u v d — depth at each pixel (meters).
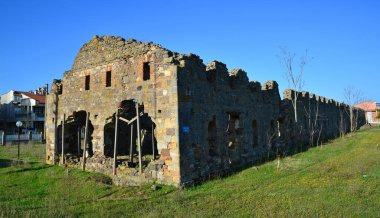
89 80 21.39
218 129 18.56
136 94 17.72
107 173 18.34
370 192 12.82
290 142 29.59
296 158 22.94
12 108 57.66
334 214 10.33
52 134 23.05
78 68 21.94
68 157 22.03
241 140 21.16
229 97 20.14
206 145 17.31
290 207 11.27
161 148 15.95
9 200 14.01
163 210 11.59
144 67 17.70
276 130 27.02
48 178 18.20
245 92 22.30
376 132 43.97
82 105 21.27
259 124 23.98
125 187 15.77
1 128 57.44
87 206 12.59
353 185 13.88
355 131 49.91
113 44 19.72
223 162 18.70
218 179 16.80
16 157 26.30
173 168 15.30
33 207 12.60
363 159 20.83
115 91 19.06
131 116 20.06
